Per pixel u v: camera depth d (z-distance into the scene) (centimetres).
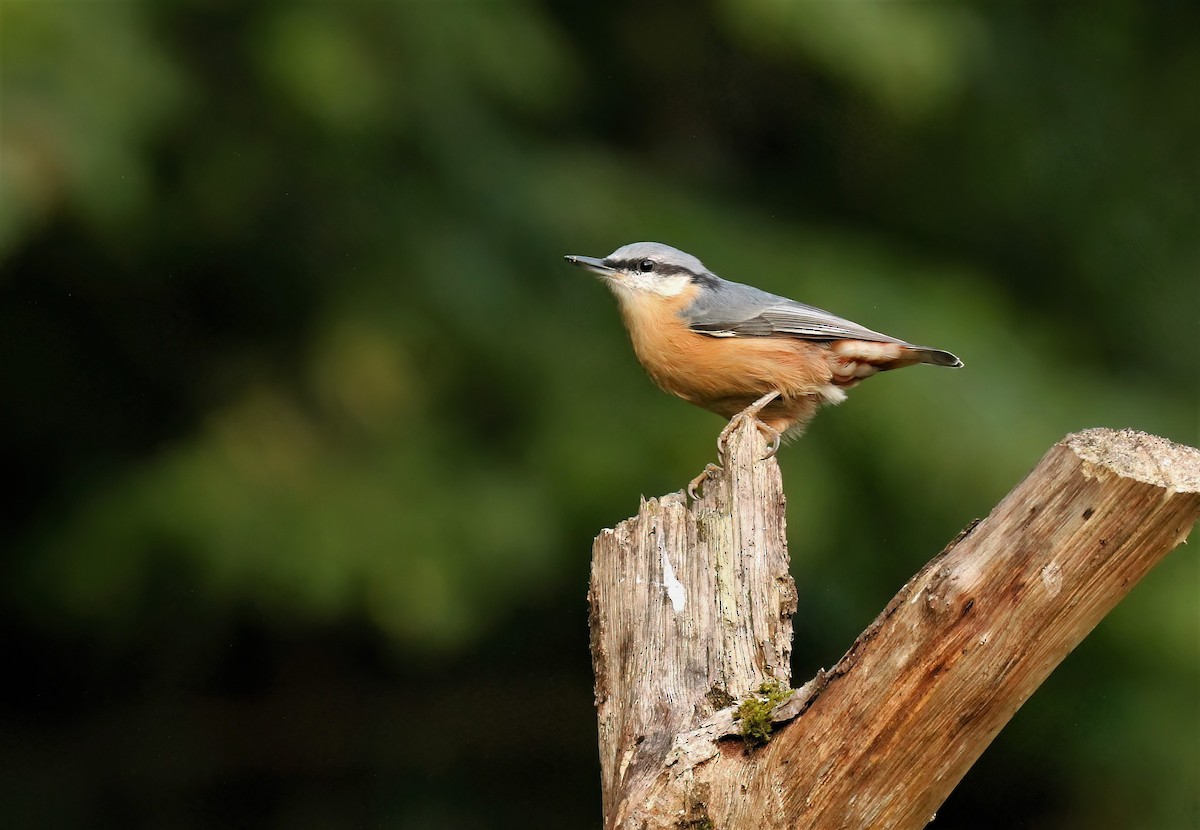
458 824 1262
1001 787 1268
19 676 1281
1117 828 1242
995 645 456
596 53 1441
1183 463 437
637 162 1441
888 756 471
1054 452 453
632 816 501
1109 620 1254
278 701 1308
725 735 500
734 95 1462
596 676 591
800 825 482
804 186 1490
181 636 1285
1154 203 1516
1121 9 1525
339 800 1278
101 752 1277
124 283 1267
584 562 1250
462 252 1281
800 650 1277
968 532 466
